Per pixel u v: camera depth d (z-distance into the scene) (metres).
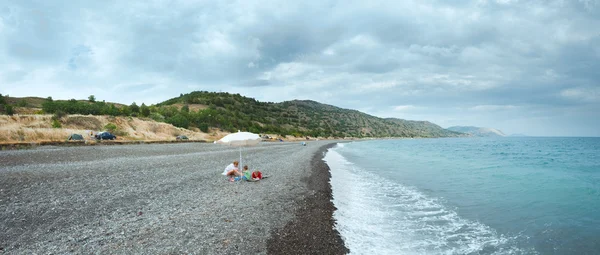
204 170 16.81
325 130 171.25
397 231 7.89
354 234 7.54
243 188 12.23
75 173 14.11
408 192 13.14
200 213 8.40
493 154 41.03
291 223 7.98
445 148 62.06
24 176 12.84
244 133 15.29
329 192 12.48
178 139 54.84
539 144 83.94
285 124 157.12
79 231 6.78
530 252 6.59
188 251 5.89
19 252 5.62
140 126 54.12
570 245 6.94
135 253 5.73
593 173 19.67
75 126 43.44
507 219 9.02
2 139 28.56
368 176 18.27
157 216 8.02
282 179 15.01
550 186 14.61
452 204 10.91
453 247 6.87
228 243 6.39
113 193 10.40
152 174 14.79
